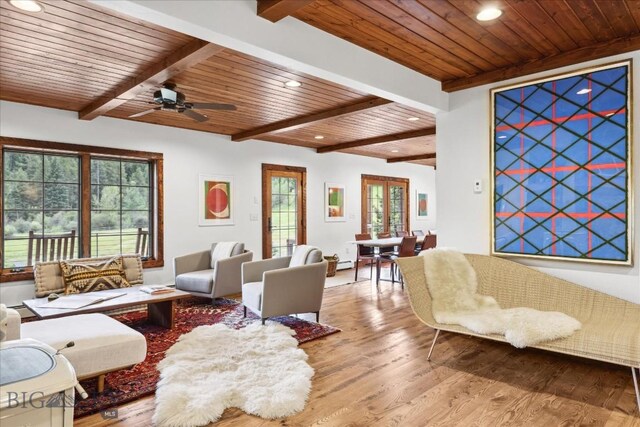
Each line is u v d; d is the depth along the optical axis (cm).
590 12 256
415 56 327
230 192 640
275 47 253
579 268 314
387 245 595
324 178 793
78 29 272
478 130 371
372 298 528
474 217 372
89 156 511
